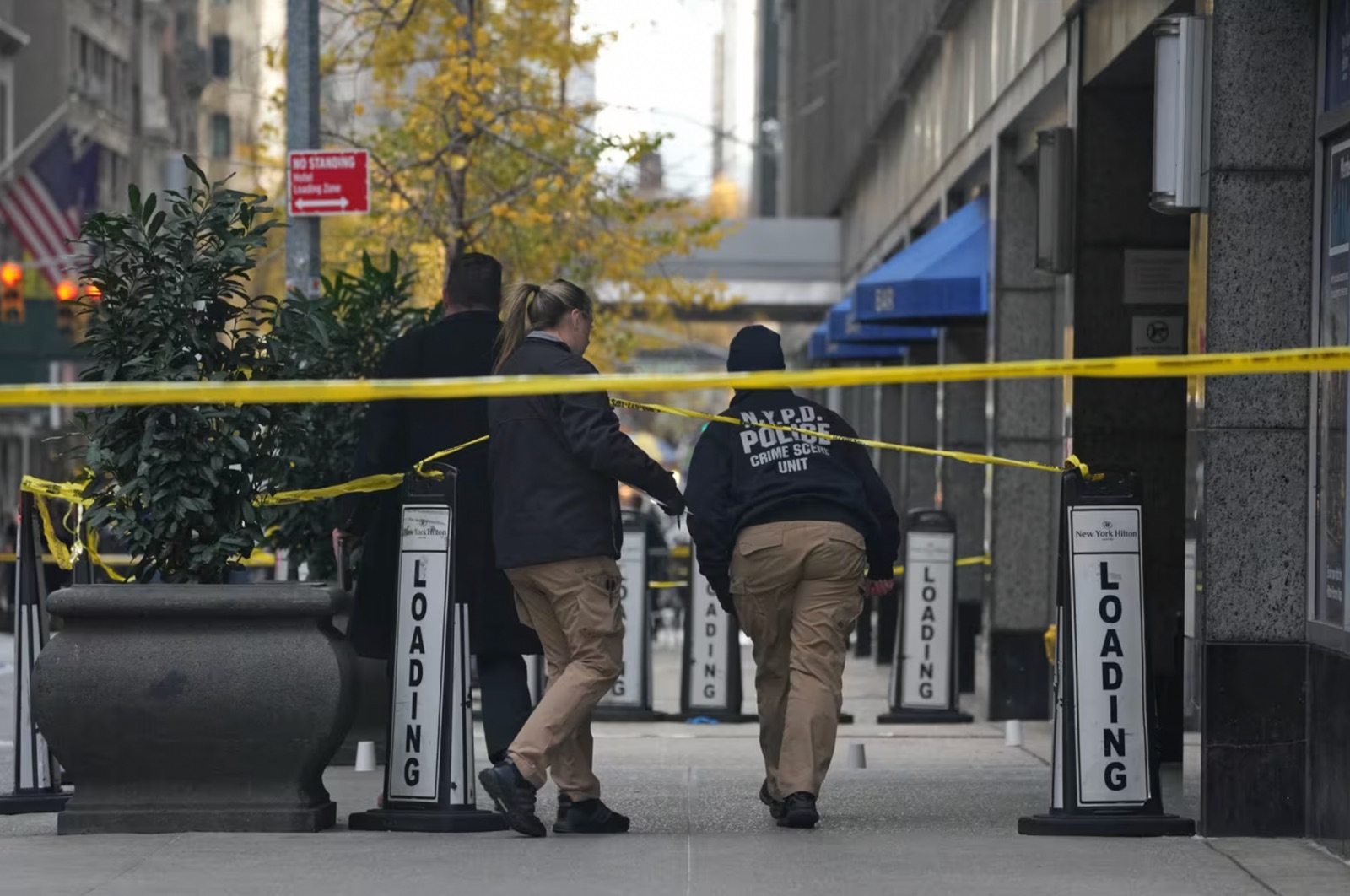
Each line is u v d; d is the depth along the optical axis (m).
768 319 98.44
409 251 52.06
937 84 50.34
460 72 50.12
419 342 22.78
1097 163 32.75
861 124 68.19
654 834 21.09
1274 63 21.06
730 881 17.97
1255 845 20.22
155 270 22.36
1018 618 38.53
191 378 21.94
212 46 187.88
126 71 177.75
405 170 51.81
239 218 22.67
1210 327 21.11
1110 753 20.94
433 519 21.34
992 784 26.78
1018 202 39.72
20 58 160.38
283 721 20.77
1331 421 20.44
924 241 45.16
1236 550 20.94
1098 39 31.36
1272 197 21.08
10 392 14.63
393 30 52.50
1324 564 20.59
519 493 20.64
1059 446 37.84
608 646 20.72
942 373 14.71
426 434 22.56
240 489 22.52
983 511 48.09
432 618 21.28
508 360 21.00
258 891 17.56
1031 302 39.56
